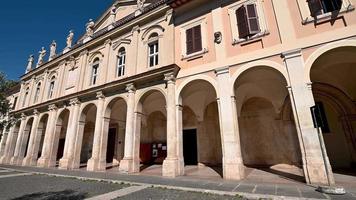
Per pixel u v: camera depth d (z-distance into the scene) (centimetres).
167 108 1091
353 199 507
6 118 2139
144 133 1786
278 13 907
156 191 657
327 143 1150
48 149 1625
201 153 1455
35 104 1962
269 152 1266
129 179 893
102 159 1294
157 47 1337
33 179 951
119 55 1517
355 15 745
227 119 907
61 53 2036
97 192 657
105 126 1353
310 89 757
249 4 999
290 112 1251
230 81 949
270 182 753
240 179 816
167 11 1302
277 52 861
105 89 1386
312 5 829
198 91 1330
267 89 1238
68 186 766
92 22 1886
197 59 1102
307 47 805
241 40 973
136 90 1275
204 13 1162
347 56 833
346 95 1099
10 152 2052
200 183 766
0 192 673
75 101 1556
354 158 1055
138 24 1443
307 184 686
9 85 1575
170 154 1017
